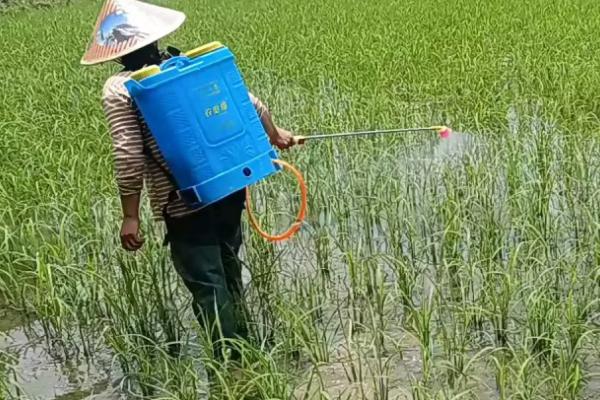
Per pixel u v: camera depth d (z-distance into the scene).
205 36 12.88
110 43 3.66
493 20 11.71
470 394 3.59
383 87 8.60
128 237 3.72
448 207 5.13
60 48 12.67
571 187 5.69
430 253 5.08
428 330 3.80
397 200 5.36
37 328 4.79
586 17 11.24
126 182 3.60
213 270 3.88
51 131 7.62
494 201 5.63
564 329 3.84
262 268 4.73
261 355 3.67
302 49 10.70
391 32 11.24
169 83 3.50
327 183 5.91
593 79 7.96
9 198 5.95
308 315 4.19
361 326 4.29
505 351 3.95
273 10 15.30
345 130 7.10
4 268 5.22
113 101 3.59
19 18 18.19
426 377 3.66
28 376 4.25
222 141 3.61
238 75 3.69
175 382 3.84
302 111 8.02
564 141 6.40
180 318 4.49
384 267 5.00
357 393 3.76
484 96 7.85
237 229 4.03
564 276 4.51
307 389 3.59
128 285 4.37
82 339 4.37
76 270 4.50
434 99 8.19
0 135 7.52
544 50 9.31
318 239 5.05
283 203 6.07
